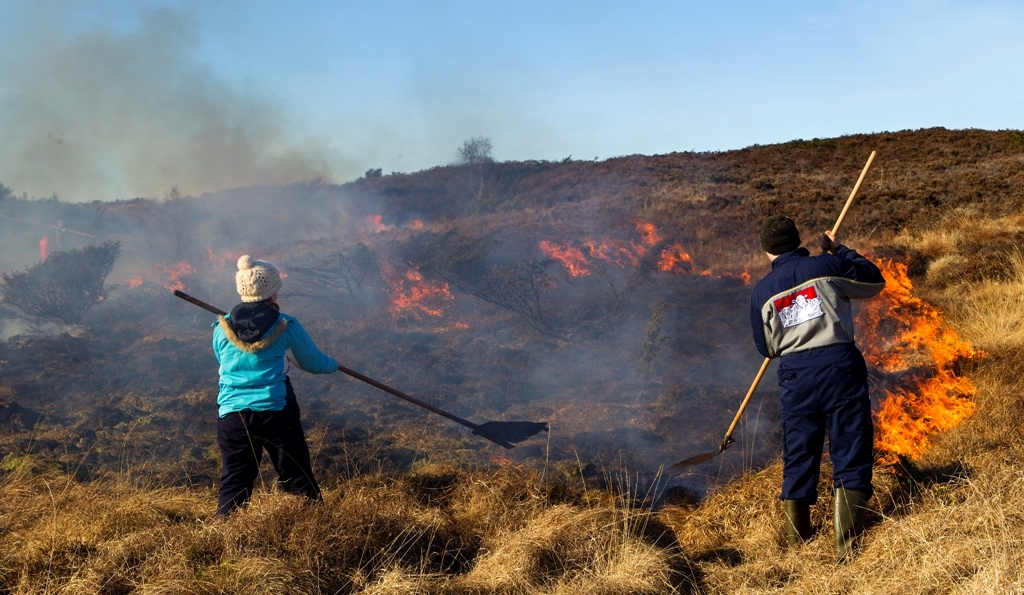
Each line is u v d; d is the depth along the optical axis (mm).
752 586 3459
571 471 5316
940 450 4656
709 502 4547
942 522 3457
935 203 18719
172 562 3334
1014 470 3836
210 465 5680
